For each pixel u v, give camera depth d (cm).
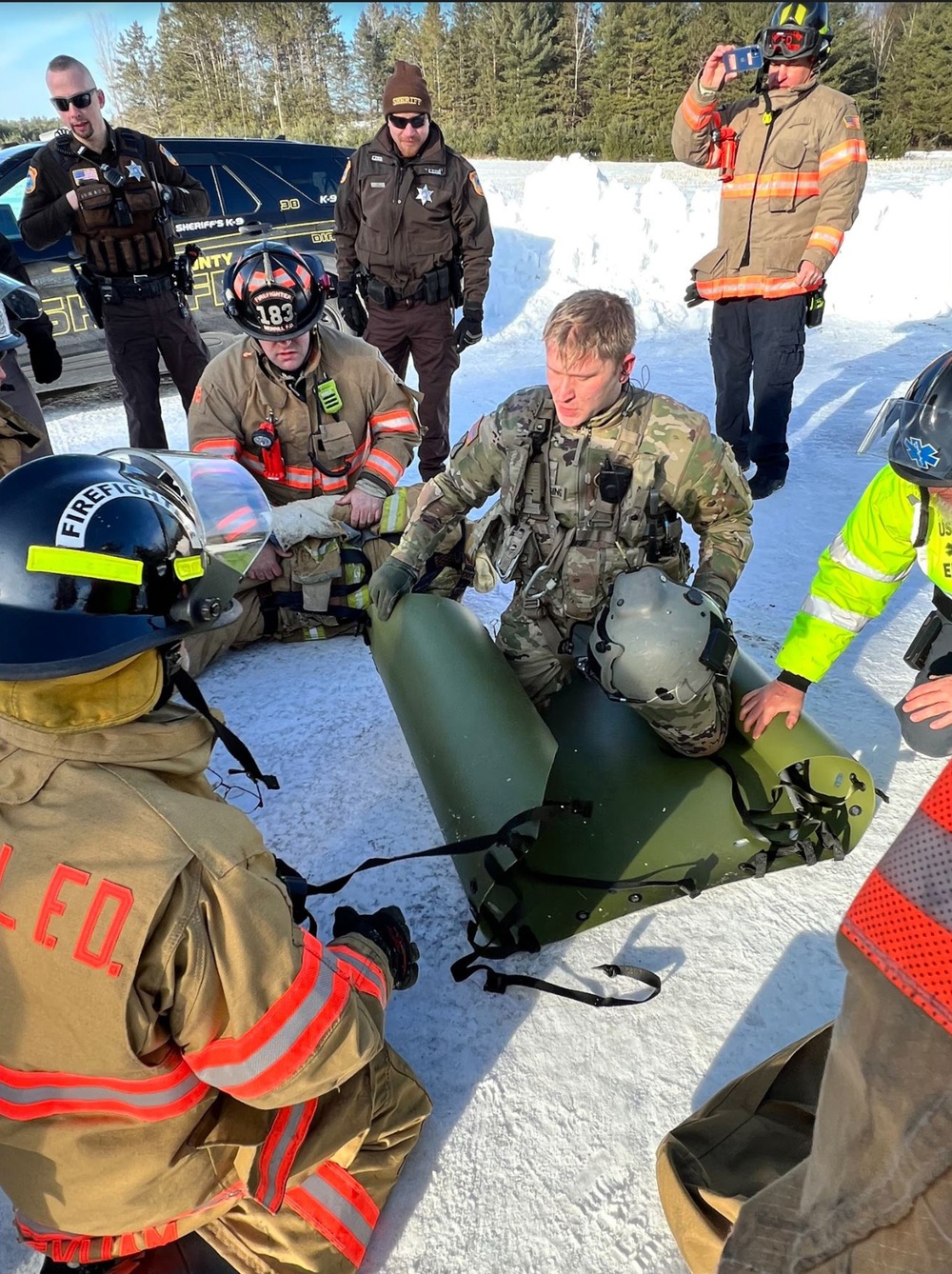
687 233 902
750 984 189
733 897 211
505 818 191
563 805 202
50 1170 114
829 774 211
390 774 259
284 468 329
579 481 217
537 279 883
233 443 321
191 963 101
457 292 460
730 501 219
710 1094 167
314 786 256
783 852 214
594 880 203
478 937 204
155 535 107
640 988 189
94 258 447
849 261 836
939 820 76
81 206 431
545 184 939
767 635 322
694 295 439
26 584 100
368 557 332
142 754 106
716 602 214
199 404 318
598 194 919
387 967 151
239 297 290
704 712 211
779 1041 177
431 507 245
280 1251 131
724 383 449
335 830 239
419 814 243
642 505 215
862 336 743
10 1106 110
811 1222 89
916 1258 81
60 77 405
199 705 116
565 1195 153
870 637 324
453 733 210
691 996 187
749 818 213
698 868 212
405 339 467
